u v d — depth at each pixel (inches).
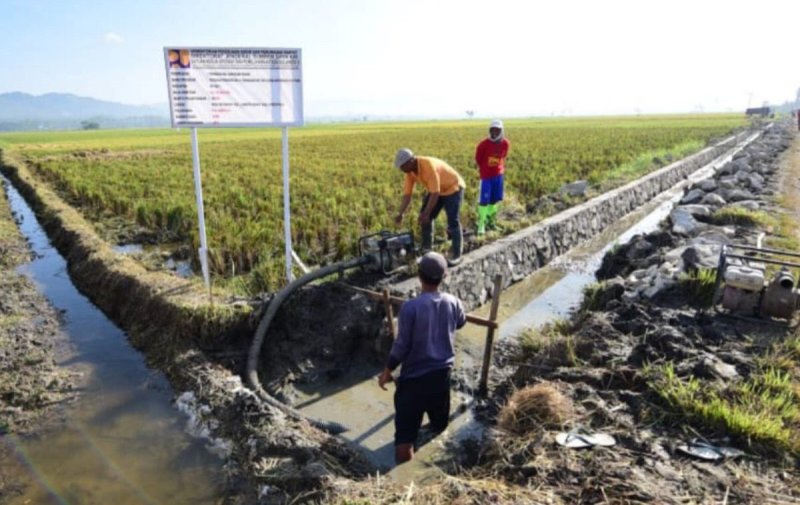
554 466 136.6
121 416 188.7
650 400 164.9
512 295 331.9
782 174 636.1
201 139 2047.2
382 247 260.5
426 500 128.4
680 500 120.8
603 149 1072.8
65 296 310.8
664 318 219.0
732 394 160.9
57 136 2817.4
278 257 318.0
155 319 246.5
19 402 196.5
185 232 405.7
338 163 871.7
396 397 161.9
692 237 364.8
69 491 151.5
